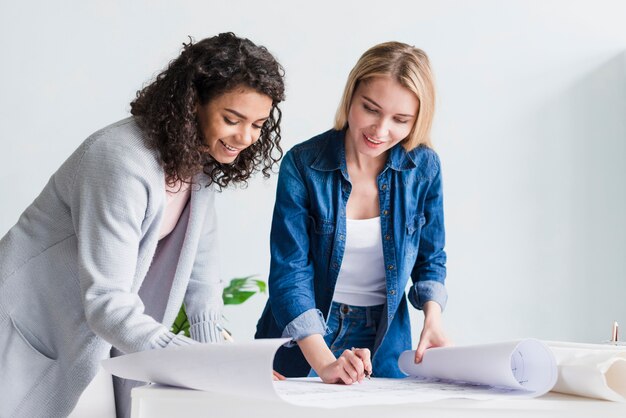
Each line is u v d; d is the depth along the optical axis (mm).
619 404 1054
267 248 3143
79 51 3166
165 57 3172
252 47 1293
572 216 3252
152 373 1041
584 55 3285
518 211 3242
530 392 1098
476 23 3266
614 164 3271
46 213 1344
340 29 3213
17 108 3139
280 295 1535
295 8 3205
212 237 1574
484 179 3240
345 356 1252
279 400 967
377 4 3232
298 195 1612
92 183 1254
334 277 1629
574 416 1055
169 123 1284
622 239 3256
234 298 2793
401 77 1454
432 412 1025
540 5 3289
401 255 1633
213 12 3184
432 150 1673
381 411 1013
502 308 3215
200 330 1558
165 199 1327
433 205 1686
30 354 1334
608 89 3283
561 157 3264
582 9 3295
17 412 1327
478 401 1037
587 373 1054
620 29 3293
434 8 3254
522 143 3256
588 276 3242
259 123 1311
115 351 1515
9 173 3121
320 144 1638
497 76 3264
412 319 3127
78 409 1425
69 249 1333
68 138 3150
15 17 3156
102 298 1202
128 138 1282
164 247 1479
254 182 3146
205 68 1263
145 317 1195
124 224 1245
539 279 3232
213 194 1533
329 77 3199
